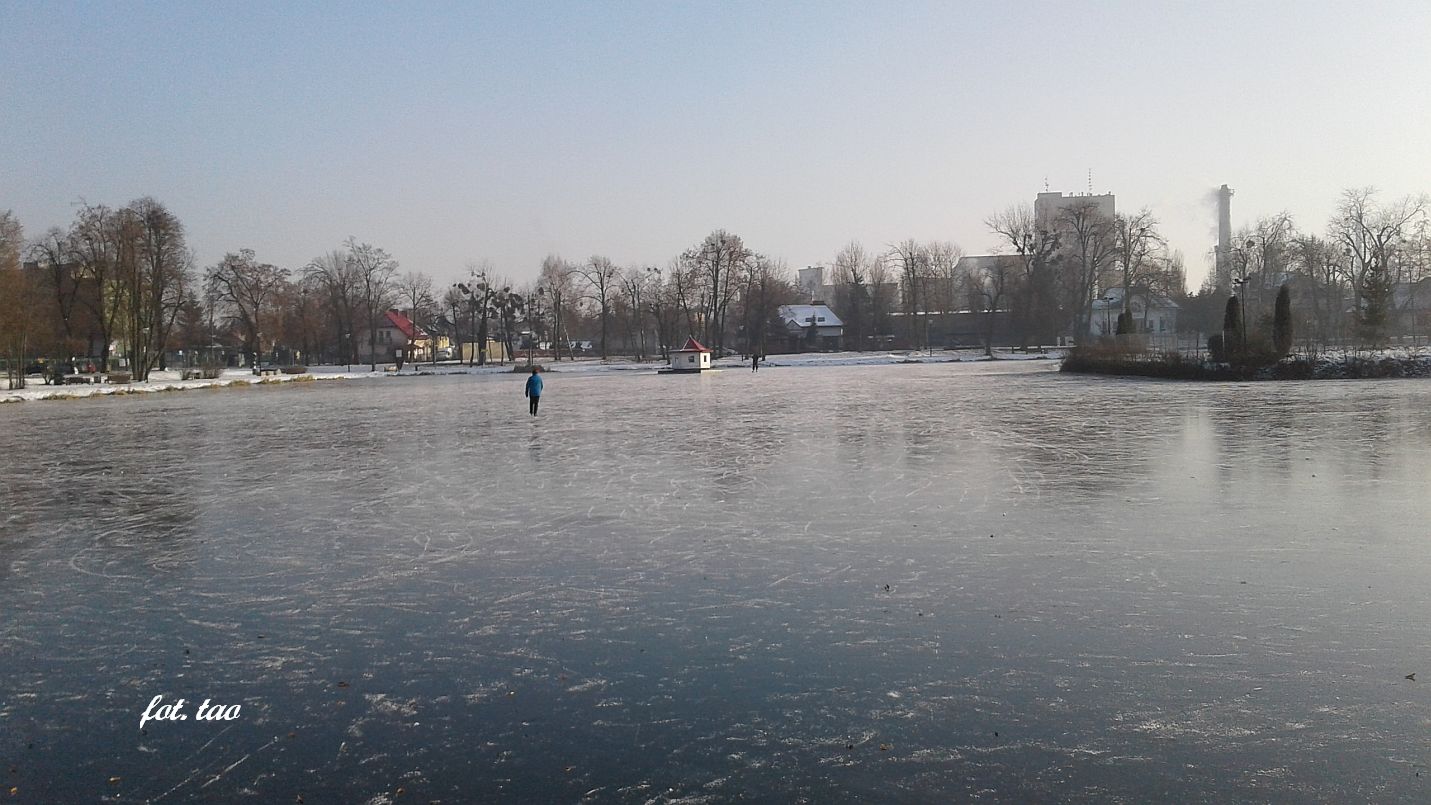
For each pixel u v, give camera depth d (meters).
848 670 7.02
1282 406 27.28
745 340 96.56
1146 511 12.42
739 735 6.00
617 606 8.73
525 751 5.85
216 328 95.19
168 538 12.23
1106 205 134.38
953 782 5.35
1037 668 6.96
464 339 119.25
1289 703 6.27
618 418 28.89
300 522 13.05
